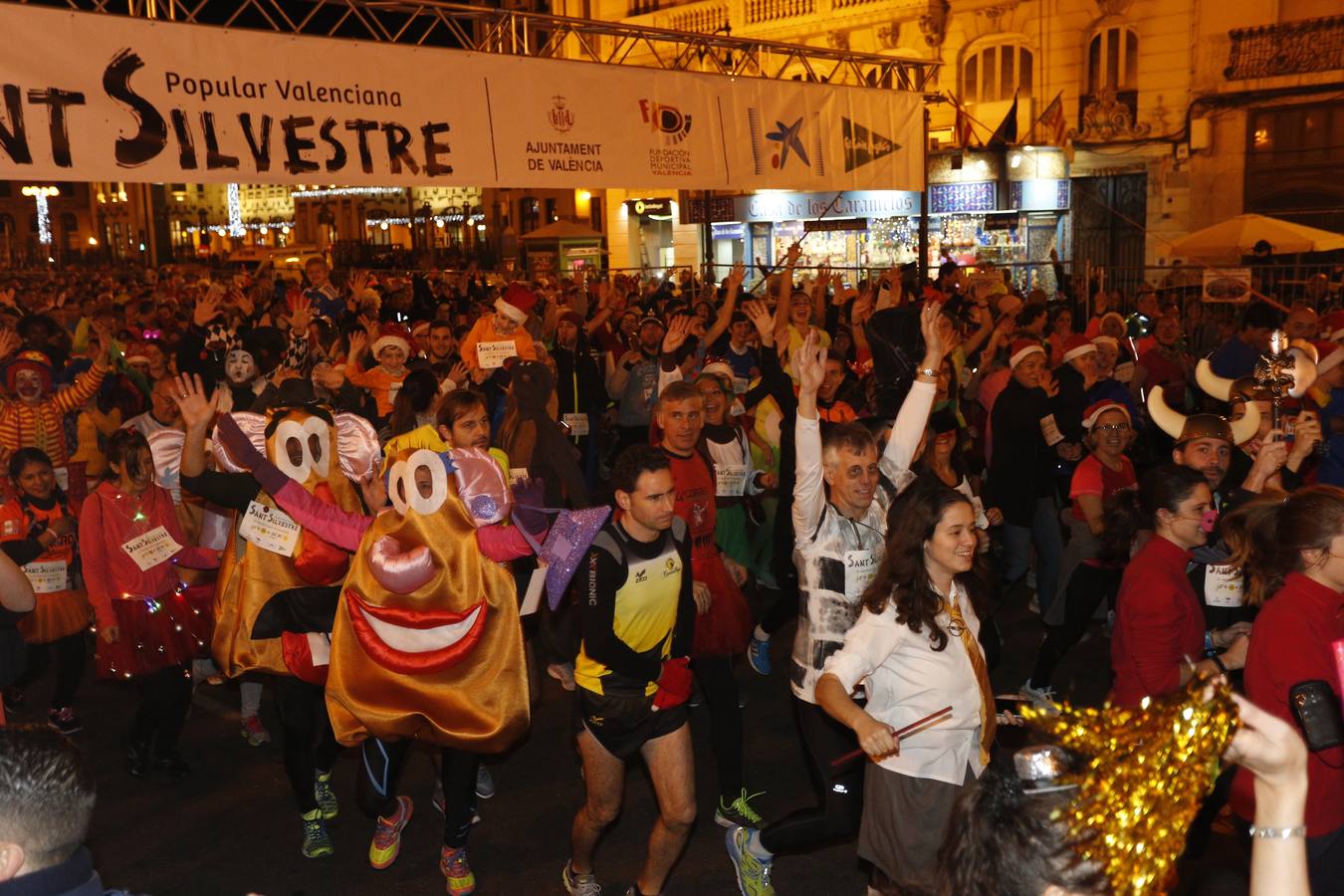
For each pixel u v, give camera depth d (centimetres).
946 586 361
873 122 1415
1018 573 780
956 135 2409
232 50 971
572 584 618
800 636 422
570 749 634
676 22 3122
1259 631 347
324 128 1019
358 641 457
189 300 2128
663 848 427
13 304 1462
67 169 903
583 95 1173
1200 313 1523
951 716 351
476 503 451
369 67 1042
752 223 2606
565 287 2066
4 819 186
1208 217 2297
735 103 1289
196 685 750
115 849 529
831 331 1345
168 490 621
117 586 571
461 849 478
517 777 601
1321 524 337
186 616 587
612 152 1196
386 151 1052
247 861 516
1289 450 555
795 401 608
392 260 4172
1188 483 405
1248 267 1534
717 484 675
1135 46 2342
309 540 489
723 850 517
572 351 980
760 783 583
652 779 427
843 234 2452
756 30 2892
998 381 914
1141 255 2392
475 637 451
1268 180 2225
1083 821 161
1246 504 383
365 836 539
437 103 1079
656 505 406
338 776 609
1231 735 162
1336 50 2102
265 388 775
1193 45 2262
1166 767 159
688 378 962
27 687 749
